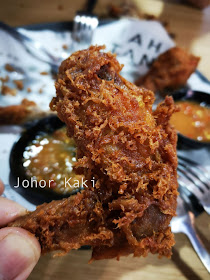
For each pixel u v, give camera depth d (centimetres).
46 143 14
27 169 13
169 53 19
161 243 8
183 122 17
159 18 26
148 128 9
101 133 8
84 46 21
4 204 10
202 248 11
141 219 8
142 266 11
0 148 15
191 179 14
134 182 8
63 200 9
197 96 18
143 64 20
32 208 12
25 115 16
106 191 9
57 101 9
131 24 21
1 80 19
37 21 24
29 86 19
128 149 8
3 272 8
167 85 18
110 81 9
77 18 21
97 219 9
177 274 11
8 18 23
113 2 27
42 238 9
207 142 15
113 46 21
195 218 12
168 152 9
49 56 20
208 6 28
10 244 8
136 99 9
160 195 8
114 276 11
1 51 20
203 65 22
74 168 10
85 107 9
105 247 9
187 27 26
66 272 11
